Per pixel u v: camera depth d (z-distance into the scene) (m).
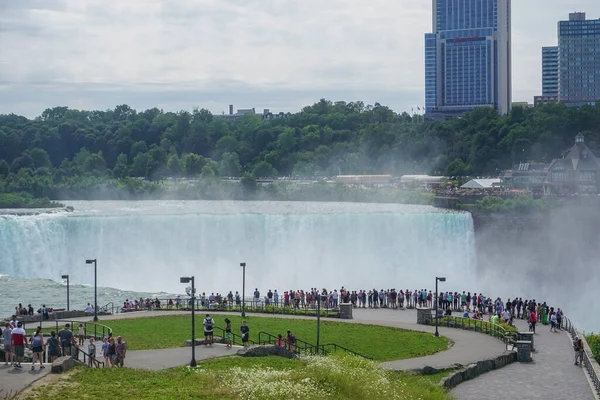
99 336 50.97
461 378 44.56
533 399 41.03
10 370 34.69
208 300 69.75
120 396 31.61
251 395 32.84
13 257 98.44
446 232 104.12
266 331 55.38
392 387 36.56
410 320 62.81
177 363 41.84
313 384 34.50
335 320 61.53
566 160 152.12
